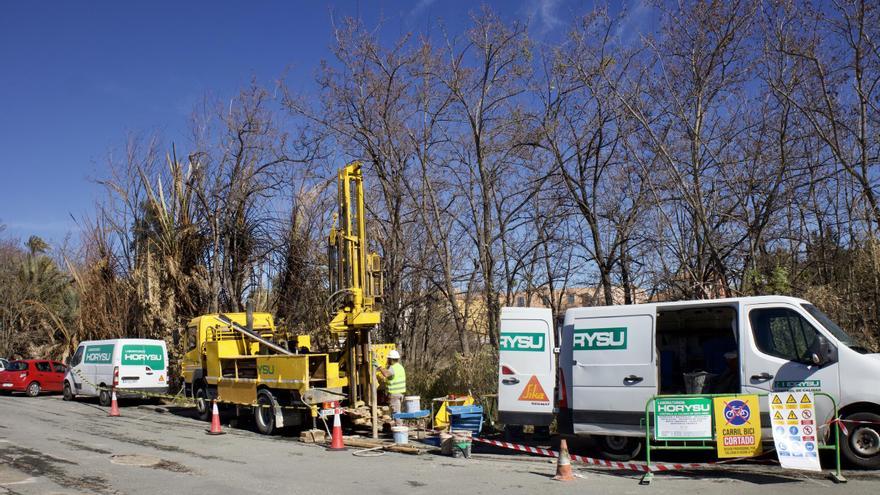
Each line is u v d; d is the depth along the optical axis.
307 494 8.20
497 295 20.98
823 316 9.45
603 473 9.47
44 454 11.20
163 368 21.88
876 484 7.91
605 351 10.28
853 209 16.25
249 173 25.48
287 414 14.40
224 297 26.64
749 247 16.95
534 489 8.32
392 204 21.98
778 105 16.59
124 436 13.87
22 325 38.03
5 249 48.94
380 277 15.00
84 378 22.72
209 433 14.66
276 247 25.77
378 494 8.17
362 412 13.92
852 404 8.76
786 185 16.70
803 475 8.59
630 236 18.91
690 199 16.23
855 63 15.02
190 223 26.89
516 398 11.20
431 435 13.05
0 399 24.91
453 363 18.28
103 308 28.42
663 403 9.16
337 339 15.30
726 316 10.81
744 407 8.85
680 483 8.48
